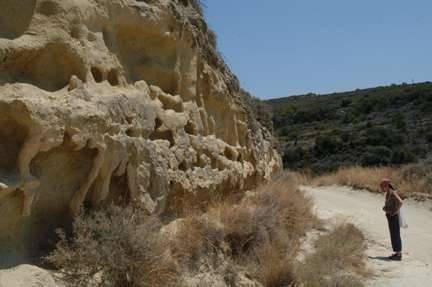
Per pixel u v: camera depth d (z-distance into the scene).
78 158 5.55
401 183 21.20
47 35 5.47
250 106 13.32
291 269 7.61
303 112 50.88
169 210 7.32
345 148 37.44
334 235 10.08
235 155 10.24
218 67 10.09
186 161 7.71
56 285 4.86
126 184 6.22
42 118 4.91
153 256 5.67
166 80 7.78
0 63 5.04
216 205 8.41
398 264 9.91
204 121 8.96
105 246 5.28
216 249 7.25
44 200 5.36
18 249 5.00
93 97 5.66
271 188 11.16
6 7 5.27
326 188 21.92
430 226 14.83
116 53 6.61
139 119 6.51
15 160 4.93
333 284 7.68
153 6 7.35
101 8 6.28
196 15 9.14
